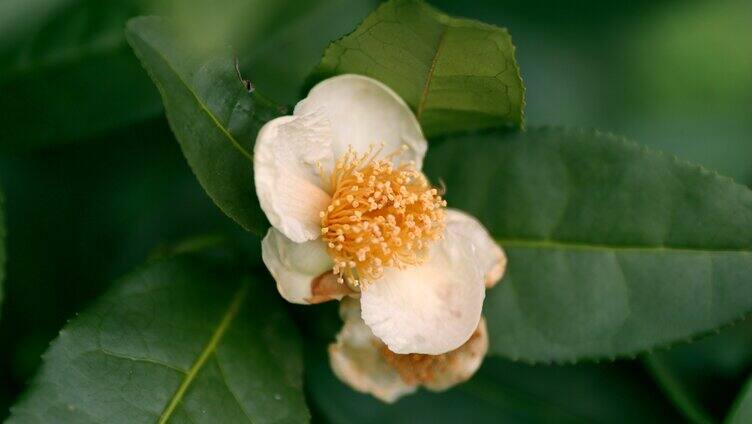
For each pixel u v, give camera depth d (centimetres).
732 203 29
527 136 30
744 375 31
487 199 30
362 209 29
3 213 28
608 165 30
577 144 30
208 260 30
